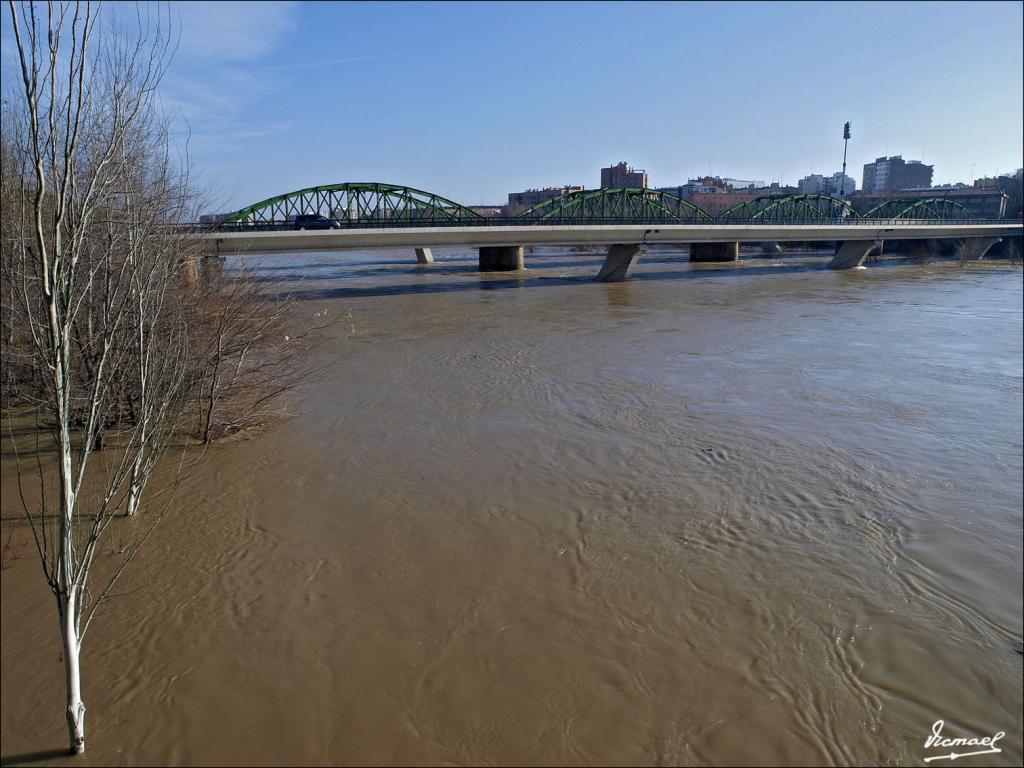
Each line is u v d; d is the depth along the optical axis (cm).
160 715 629
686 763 588
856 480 1199
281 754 592
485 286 4678
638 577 866
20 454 1167
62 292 518
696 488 1146
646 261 7406
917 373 2073
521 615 783
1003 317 3284
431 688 668
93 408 572
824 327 2938
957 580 880
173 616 770
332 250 3894
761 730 626
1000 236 7450
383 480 1155
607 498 1098
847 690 679
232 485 1121
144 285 862
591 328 2853
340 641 734
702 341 2556
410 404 1636
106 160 632
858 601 827
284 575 858
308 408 1584
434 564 888
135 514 1004
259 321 1501
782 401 1711
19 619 750
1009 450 1366
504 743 605
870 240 6259
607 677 686
